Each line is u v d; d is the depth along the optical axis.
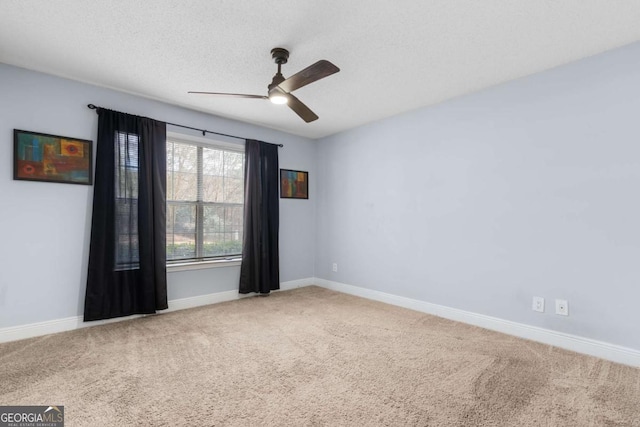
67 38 2.21
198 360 2.27
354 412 1.67
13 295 2.58
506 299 2.84
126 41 2.24
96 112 2.96
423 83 2.89
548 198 2.60
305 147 4.77
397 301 3.73
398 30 2.08
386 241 3.86
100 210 2.92
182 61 2.53
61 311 2.79
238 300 3.91
